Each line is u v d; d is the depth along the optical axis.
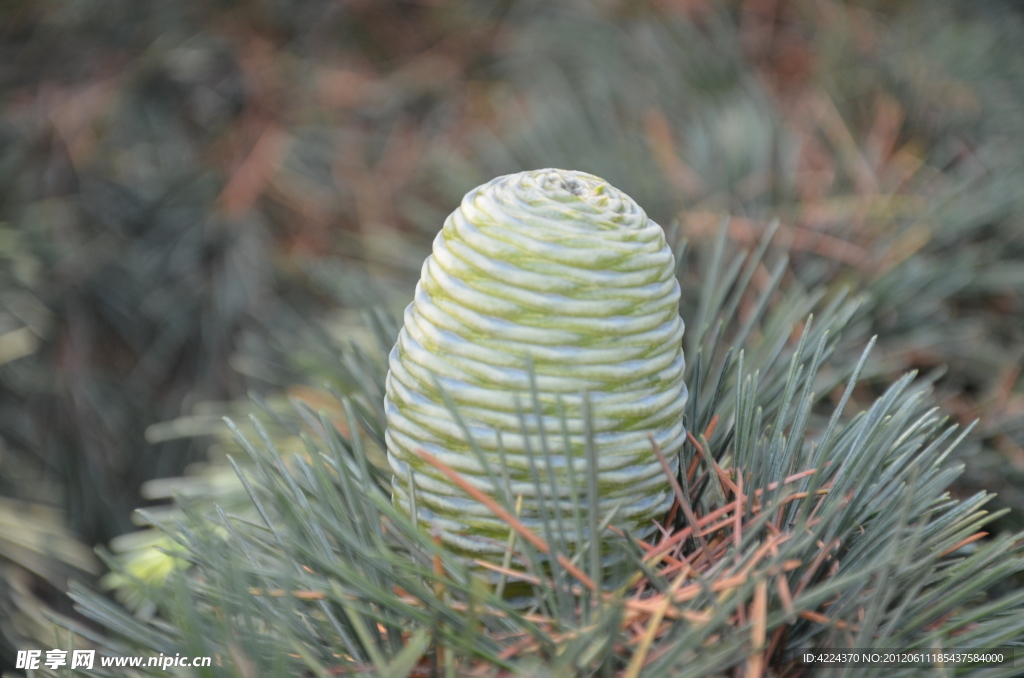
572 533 0.44
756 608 0.42
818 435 0.55
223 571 0.42
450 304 0.43
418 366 0.44
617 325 0.43
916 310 0.65
